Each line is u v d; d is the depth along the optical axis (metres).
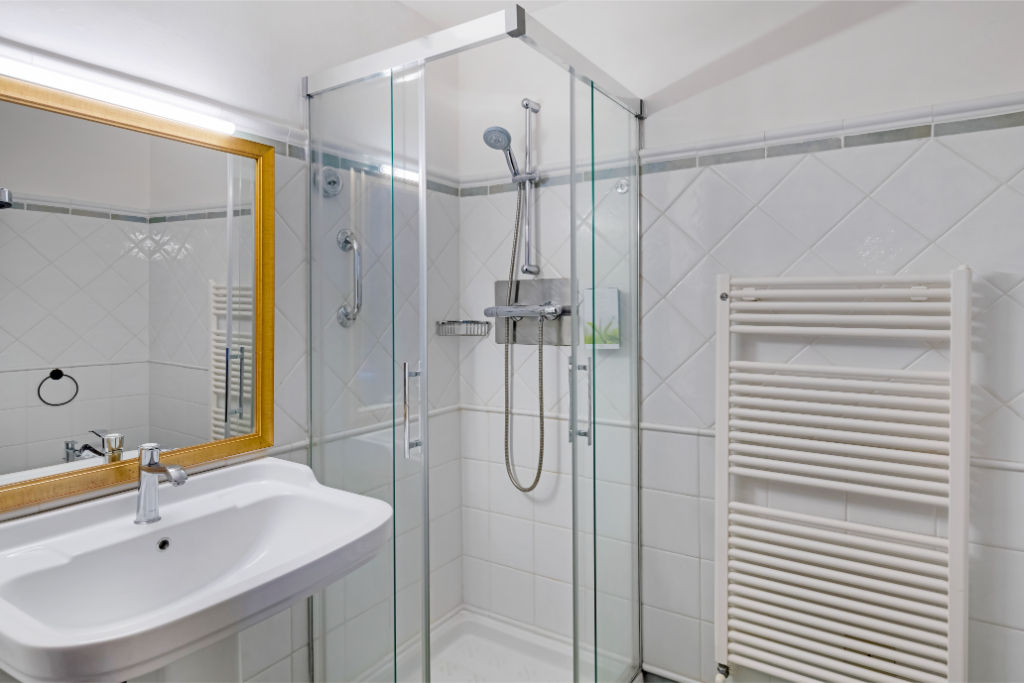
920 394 1.64
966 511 1.54
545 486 2.40
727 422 1.88
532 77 2.35
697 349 1.99
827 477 1.75
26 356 1.29
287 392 1.81
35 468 1.31
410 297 1.63
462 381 2.60
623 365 1.98
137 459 1.48
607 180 1.83
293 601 1.18
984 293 1.58
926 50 1.64
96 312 1.40
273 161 1.74
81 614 1.21
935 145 1.62
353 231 1.74
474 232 2.51
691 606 2.04
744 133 1.89
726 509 1.89
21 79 1.25
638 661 2.13
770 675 1.92
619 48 2.09
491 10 2.26
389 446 1.66
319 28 1.90
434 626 2.51
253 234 1.71
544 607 2.43
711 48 1.94
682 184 1.99
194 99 1.57
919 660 1.61
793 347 1.83
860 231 1.72
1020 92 1.53
